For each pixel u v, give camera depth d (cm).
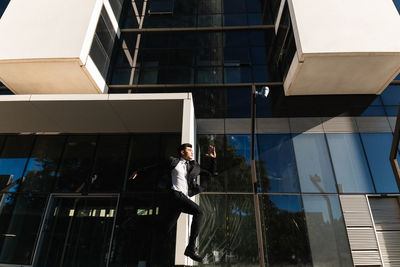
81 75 955
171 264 831
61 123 1007
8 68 916
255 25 1276
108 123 1000
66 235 918
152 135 1074
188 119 762
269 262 794
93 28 1000
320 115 1009
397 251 807
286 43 1054
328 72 914
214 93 1101
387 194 860
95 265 857
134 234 885
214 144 993
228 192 906
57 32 941
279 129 998
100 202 971
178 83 1140
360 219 834
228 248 823
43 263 871
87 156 1047
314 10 943
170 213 368
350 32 882
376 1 952
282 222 845
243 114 1046
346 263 780
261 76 1131
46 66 907
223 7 1341
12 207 959
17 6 1009
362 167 909
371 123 977
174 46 1240
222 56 1198
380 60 855
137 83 1145
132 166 1013
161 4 1358
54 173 1018
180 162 397
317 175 908
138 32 1291
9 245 895
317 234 820
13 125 1028
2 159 1058
